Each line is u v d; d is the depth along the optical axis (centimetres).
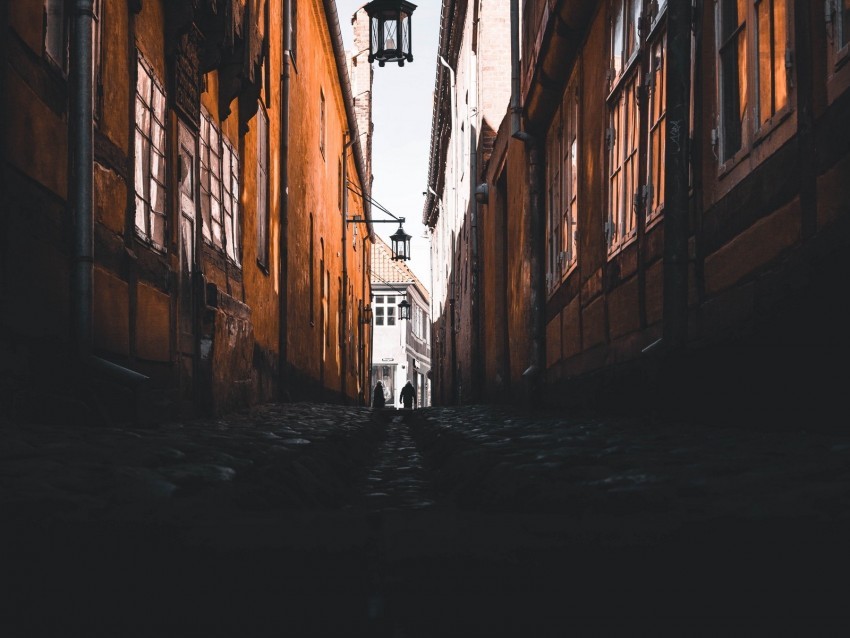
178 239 884
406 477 640
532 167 1534
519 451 484
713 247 642
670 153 669
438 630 145
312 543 174
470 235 2408
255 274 1360
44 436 450
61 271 593
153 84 823
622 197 927
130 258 721
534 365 1498
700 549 169
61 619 152
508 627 145
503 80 2256
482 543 171
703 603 154
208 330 970
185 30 875
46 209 571
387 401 5775
